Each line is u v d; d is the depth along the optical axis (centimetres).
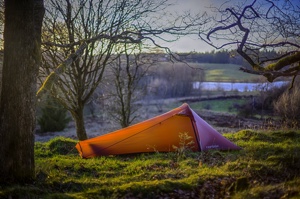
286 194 549
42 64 1074
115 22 1129
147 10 1120
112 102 1652
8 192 593
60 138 1069
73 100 1155
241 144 971
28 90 643
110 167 797
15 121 640
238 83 4266
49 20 1084
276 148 847
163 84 3772
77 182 665
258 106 2689
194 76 4112
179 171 725
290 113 1869
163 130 941
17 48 630
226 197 578
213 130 958
